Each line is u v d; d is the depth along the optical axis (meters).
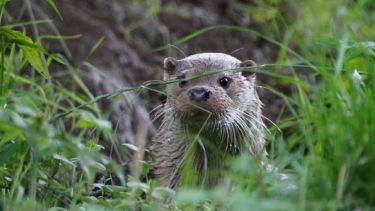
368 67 8.98
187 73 10.36
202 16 15.86
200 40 15.43
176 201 7.48
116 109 13.09
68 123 11.44
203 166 9.96
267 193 7.00
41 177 7.92
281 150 8.02
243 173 7.26
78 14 14.69
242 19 15.97
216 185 9.72
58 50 13.91
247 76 10.70
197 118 9.77
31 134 6.85
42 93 9.70
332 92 8.04
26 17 13.86
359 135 7.35
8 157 7.50
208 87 9.82
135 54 14.68
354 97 7.89
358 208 7.03
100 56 14.09
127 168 10.48
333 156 7.36
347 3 15.02
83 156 6.95
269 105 13.74
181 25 15.66
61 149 7.40
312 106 9.08
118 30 14.92
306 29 14.88
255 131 10.41
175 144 10.20
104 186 8.16
